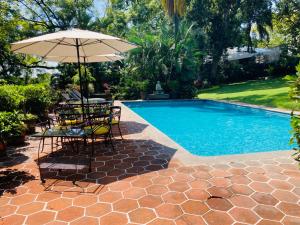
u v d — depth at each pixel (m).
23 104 9.57
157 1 31.25
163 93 20.36
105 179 4.60
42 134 5.51
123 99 21.19
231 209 3.50
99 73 24.44
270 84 23.77
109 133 6.60
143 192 4.06
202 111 16.12
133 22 33.16
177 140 9.59
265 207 3.53
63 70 23.06
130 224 3.23
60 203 3.80
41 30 23.53
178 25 23.08
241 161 5.31
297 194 3.87
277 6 29.81
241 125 11.80
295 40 30.39
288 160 5.31
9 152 6.38
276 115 11.85
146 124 9.66
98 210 3.58
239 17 29.80
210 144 8.95
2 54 18.50
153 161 5.45
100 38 5.17
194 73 21.66
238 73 31.11
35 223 3.31
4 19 16.38
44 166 4.89
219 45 30.08
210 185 4.23
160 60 20.58
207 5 28.70
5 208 3.69
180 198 3.83
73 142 7.19
